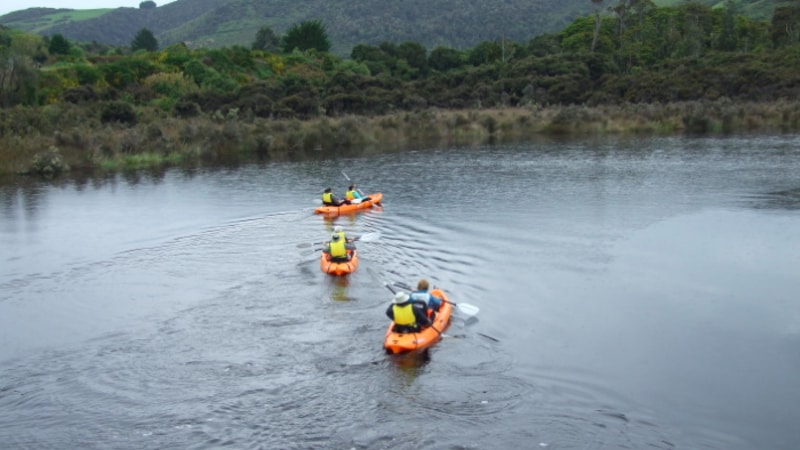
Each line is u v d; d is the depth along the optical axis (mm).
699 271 19547
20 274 20859
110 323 16484
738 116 59250
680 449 10891
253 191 35344
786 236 22797
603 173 37000
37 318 17016
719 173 35438
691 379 13172
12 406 12617
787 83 65188
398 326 14641
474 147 52375
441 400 12359
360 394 12641
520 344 14719
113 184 38812
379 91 70875
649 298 17484
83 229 27078
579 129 61000
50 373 13883
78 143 46688
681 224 24891
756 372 13438
